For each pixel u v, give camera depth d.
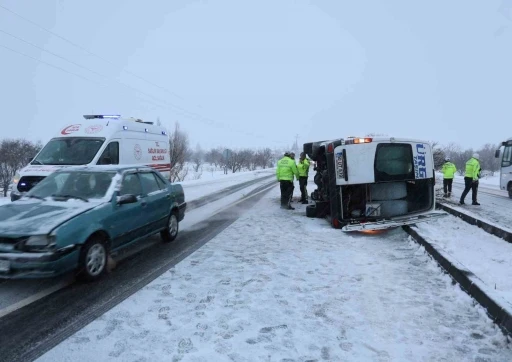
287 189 12.40
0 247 4.62
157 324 3.97
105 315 4.17
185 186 22.05
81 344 3.56
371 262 6.20
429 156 8.76
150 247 7.21
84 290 4.92
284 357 3.37
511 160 15.66
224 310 4.32
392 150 8.48
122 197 5.82
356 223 8.62
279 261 6.25
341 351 3.47
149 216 6.74
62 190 5.99
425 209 8.88
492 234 7.74
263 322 4.03
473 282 4.57
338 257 6.50
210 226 9.39
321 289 4.98
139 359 3.32
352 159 8.44
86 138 10.12
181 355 3.39
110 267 5.90
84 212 5.21
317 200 11.42
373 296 4.74
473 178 13.18
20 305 4.45
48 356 3.36
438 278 5.39
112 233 5.63
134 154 11.23
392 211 8.87
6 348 3.48
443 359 3.35
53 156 9.77
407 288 5.01
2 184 21.17
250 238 8.01
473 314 4.22
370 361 3.31
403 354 3.42
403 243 7.52
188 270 5.75
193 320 4.07
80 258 5.01
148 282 5.22
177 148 27.69
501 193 18.38
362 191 9.17
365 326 3.95
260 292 4.86
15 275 4.54
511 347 3.52
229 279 5.35
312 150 11.23
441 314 4.23
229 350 3.48
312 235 8.30
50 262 4.55
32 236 4.59
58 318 4.10
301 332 3.82
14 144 22.02
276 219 10.39
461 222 9.09
